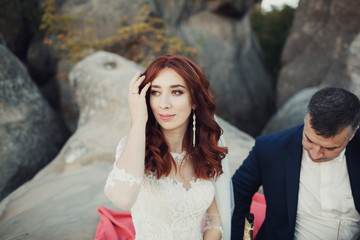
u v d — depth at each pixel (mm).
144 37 7969
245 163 2297
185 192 1866
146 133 1899
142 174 1598
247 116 10047
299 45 8516
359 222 2074
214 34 9953
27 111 5219
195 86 1814
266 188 2168
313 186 2055
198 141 2037
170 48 8406
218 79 9523
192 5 9766
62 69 7512
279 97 9047
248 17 11586
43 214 3154
